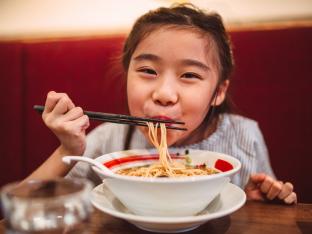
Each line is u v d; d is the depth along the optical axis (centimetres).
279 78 156
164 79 88
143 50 90
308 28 152
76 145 86
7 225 55
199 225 68
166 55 87
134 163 84
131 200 63
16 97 176
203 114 95
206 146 120
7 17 196
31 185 61
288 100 156
